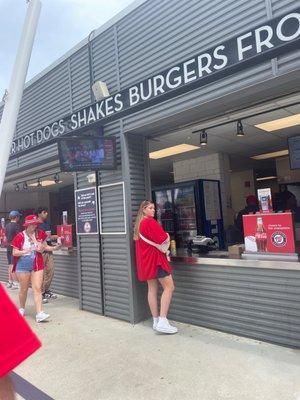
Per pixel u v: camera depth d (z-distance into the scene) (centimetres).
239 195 1148
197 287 500
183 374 362
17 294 793
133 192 551
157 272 475
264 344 426
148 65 516
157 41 503
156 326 484
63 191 1344
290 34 328
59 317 589
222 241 841
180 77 421
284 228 421
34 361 416
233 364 376
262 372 354
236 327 459
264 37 347
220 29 430
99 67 597
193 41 459
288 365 366
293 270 404
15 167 842
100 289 593
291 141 698
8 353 104
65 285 748
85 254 622
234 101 437
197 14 454
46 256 714
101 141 535
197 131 616
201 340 450
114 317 568
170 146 750
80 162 520
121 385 349
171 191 868
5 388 106
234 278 459
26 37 153
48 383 362
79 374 379
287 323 412
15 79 149
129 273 539
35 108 770
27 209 1430
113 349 439
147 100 436
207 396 318
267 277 427
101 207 587
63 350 445
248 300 446
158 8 502
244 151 869
